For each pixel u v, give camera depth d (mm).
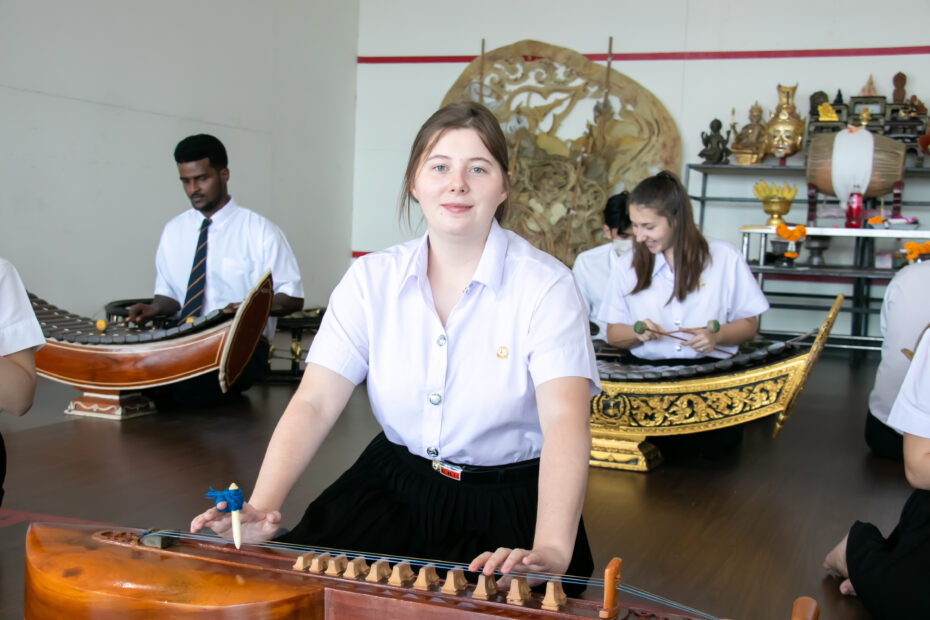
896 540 2445
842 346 8516
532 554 1309
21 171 6523
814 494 3803
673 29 9773
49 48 6684
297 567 1248
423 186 1781
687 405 3969
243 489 3551
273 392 5711
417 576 1232
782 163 8992
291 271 5355
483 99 10398
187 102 8219
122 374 4645
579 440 1679
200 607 1133
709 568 2873
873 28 9164
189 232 5383
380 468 2010
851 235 8070
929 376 2107
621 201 5527
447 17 10641
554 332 1769
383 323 1880
